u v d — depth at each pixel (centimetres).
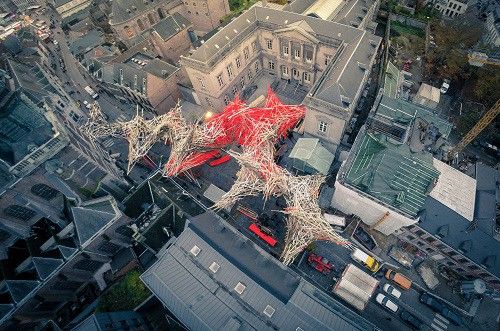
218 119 8138
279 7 10806
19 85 7169
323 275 6756
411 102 8225
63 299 6575
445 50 9712
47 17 15125
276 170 6769
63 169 5928
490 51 9281
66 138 5644
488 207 6194
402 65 9994
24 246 6188
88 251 6188
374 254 6862
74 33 13388
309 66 9300
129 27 11356
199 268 5412
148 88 9050
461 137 8806
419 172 6241
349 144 8188
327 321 4819
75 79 11650
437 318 6234
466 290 6350
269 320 4909
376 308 6388
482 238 5938
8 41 10531
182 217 6594
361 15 9444
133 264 6869
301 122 8750
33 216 6184
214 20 11662
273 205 7775
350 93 7156
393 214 6181
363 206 6669
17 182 5309
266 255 5684
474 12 11938
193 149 7819
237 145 8675
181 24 10775
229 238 5856
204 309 5109
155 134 7894
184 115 9938
